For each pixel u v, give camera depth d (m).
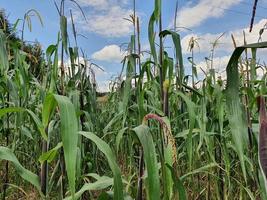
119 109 3.52
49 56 2.62
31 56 3.20
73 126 1.19
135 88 2.76
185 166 3.16
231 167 2.89
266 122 1.02
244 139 1.42
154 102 2.71
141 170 1.64
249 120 2.05
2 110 1.47
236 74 1.08
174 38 1.98
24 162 4.03
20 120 2.77
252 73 2.61
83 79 3.22
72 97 2.53
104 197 1.47
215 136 2.59
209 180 2.71
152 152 1.17
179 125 3.14
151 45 2.08
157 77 2.79
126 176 3.16
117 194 1.14
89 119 2.71
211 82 3.19
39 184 1.64
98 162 3.78
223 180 2.69
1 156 1.56
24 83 2.75
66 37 2.46
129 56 2.70
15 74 2.99
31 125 3.64
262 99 1.05
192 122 1.91
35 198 3.13
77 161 1.99
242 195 2.62
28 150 4.10
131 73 2.82
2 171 3.59
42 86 2.76
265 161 1.00
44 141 2.00
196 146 2.70
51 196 3.09
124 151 3.82
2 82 2.76
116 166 1.17
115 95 4.48
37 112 3.09
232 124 1.12
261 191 1.68
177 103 3.20
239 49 1.01
